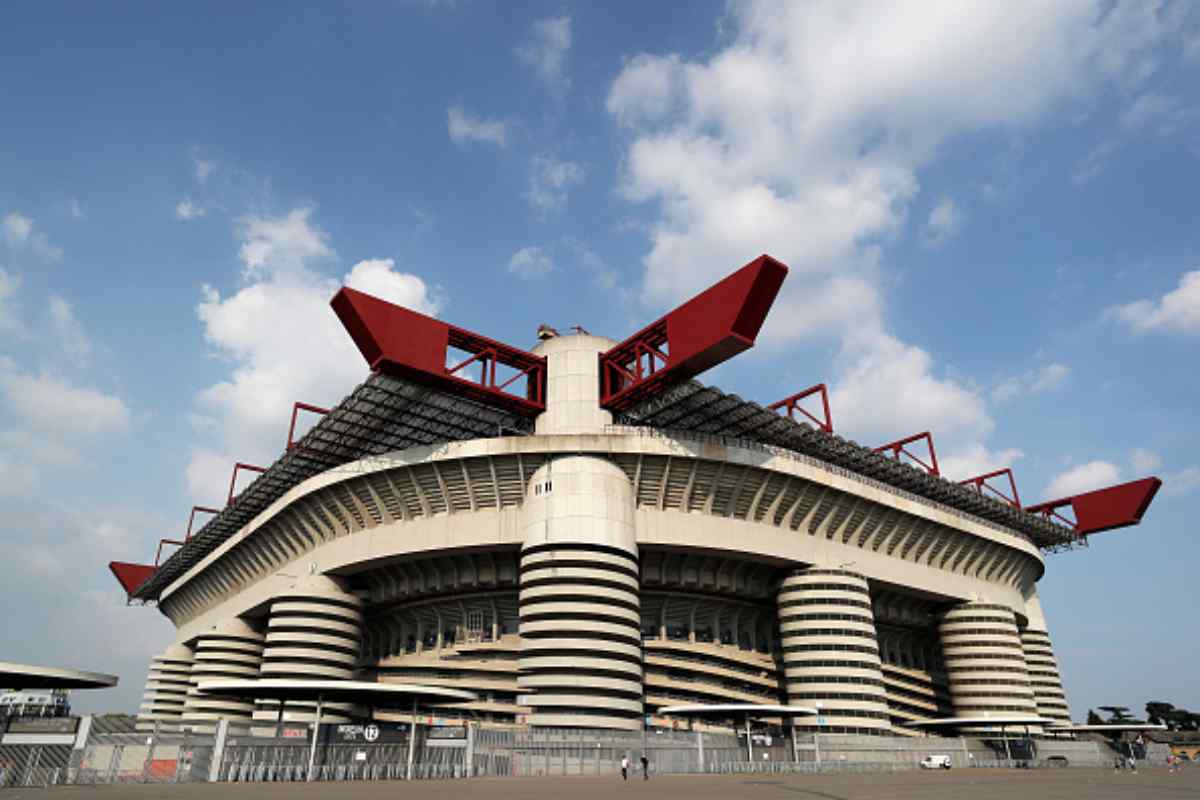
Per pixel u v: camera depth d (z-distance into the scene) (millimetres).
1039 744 75312
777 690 67688
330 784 35812
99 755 37625
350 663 65750
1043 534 97188
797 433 66875
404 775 41344
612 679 51719
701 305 54500
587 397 63844
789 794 29344
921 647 87438
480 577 62906
